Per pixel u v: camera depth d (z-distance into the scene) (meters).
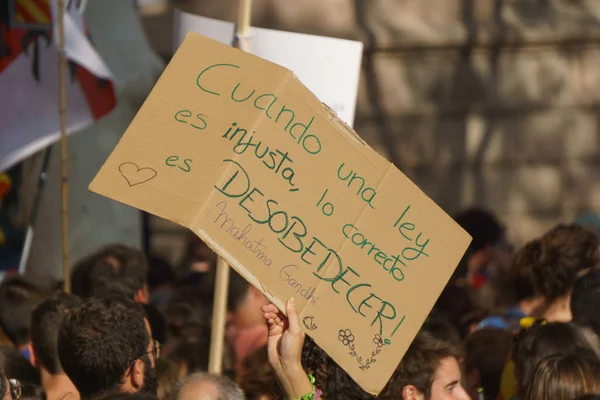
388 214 5.94
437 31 24.34
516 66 24.95
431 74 24.53
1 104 11.07
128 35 15.28
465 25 24.58
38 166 14.12
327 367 6.07
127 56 15.23
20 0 11.04
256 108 5.90
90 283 8.93
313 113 5.96
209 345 9.22
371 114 24.16
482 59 24.80
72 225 14.59
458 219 15.59
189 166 5.73
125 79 15.11
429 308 5.93
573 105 25.27
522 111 25.02
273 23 23.83
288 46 8.31
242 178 5.75
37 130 11.30
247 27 7.93
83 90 11.53
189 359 8.99
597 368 6.39
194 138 5.80
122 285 8.89
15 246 14.01
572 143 25.36
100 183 5.64
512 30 24.64
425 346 6.84
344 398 6.02
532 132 25.11
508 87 24.91
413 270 5.93
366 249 5.87
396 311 5.86
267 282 5.69
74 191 14.59
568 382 6.34
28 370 7.61
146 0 25.22
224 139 5.82
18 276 9.44
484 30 24.47
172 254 25.11
